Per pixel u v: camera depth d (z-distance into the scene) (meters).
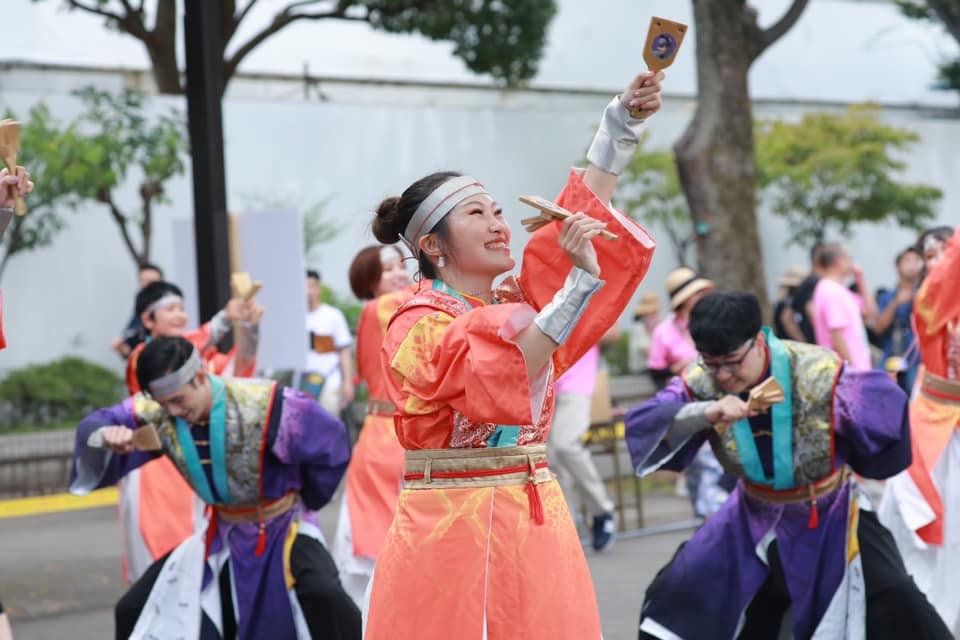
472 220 5.32
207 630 7.59
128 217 27.44
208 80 11.95
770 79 39.22
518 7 26.53
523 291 5.43
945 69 40.88
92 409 26.42
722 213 18.92
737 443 7.00
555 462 14.20
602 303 5.23
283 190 29.42
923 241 10.49
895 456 6.98
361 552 10.46
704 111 19.03
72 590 13.09
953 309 8.68
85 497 19.80
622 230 5.16
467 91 35.09
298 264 11.76
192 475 7.44
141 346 10.56
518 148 32.22
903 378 13.02
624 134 5.39
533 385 5.01
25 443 22.98
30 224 25.42
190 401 7.25
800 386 6.87
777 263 35.47
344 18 25.83
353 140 30.22
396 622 5.41
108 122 25.27
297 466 7.49
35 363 26.73
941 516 8.62
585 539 14.88
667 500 17.88
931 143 38.50
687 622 7.24
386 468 10.59
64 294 27.09
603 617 10.87
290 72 33.03
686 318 14.80
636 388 29.27
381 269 11.05
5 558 15.11
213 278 11.90
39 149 24.39
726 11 18.84
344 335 17.03
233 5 24.52
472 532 5.33
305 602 7.46
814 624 7.06
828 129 34.09
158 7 26.06
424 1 25.81
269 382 7.50
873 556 6.99
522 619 5.28
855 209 33.72
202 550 7.60
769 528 7.11
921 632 6.79
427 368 5.17
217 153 11.97
